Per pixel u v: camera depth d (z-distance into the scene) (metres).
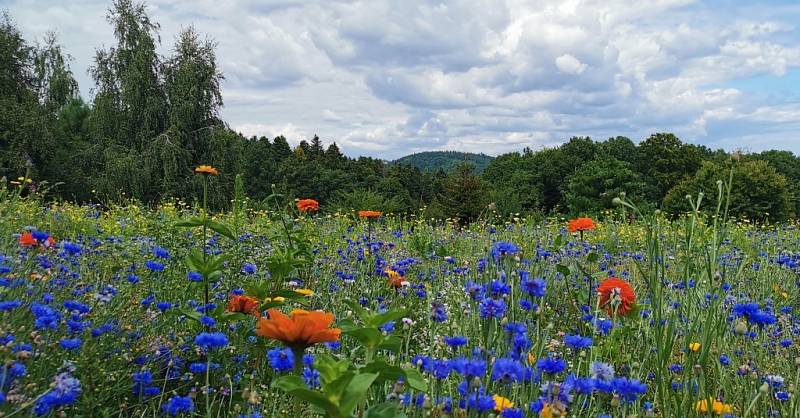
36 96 41.31
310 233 7.12
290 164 76.31
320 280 5.21
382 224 12.14
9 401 2.04
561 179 76.88
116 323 3.23
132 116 32.91
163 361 3.11
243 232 7.09
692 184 36.88
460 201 36.44
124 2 34.19
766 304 4.44
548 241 8.16
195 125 33.59
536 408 2.20
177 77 33.38
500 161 93.50
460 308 3.95
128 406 2.72
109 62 34.06
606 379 2.29
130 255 5.21
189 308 3.72
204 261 3.79
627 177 54.31
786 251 7.39
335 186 75.44
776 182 35.06
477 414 2.08
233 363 3.21
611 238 9.86
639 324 3.42
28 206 7.89
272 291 3.97
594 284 5.39
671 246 5.75
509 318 2.88
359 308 2.30
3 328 2.52
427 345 3.67
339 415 1.78
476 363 2.05
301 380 1.82
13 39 41.50
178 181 30.98
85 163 33.50
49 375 2.60
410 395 2.34
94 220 9.62
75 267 4.64
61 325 2.89
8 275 3.29
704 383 2.57
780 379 2.79
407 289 4.80
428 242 8.17
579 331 4.06
